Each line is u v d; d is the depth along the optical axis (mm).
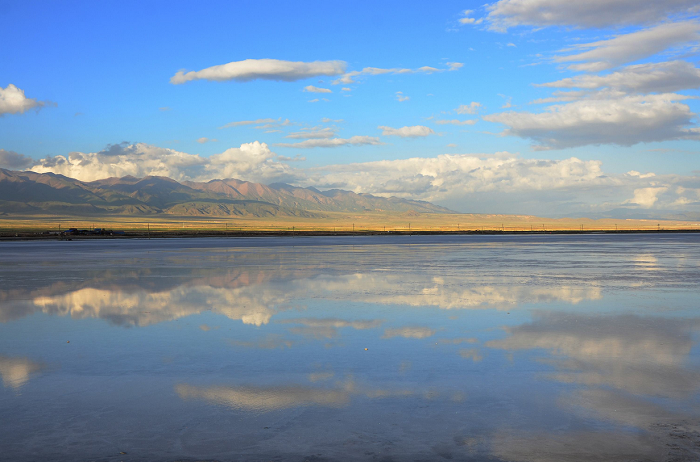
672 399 8203
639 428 7109
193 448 6547
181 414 7656
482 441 6715
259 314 15609
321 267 32094
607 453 6379
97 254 47812
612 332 12992
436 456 6309
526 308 16594
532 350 11227
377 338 12438
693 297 18969
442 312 15906
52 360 10594
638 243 75062
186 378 9352
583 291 20625
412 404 8016
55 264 35000
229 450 6484
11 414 7656
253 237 118250
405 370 9789
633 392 8523
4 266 33344
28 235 118000
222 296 19328
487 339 12289
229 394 8508
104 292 20484
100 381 9203
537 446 6574
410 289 21234
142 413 7695
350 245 69562
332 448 6527
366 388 8766
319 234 144750
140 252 51500
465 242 81688
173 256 44094
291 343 11969
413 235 142625
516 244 72188
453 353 11008
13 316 15477
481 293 20062
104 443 6688
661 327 13594
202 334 12945
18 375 9578
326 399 8258
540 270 29844
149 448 6551
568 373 9555
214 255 45562
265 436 6887
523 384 8930
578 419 7418
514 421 7352
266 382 9109
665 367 9922
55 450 6484
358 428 7129
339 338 12461
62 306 17188
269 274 27594
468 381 9109
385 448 6527
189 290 21016
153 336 12750
